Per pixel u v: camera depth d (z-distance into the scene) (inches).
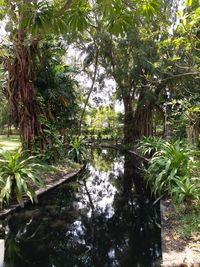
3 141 621.0
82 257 153.3
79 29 93.4
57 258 152.0
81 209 235.0
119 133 775.7
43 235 179.9
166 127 544.1
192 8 202.5
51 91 335.6
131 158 514.9
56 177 301.4
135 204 248.8
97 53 610.9
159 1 97.1
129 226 198.4
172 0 397.7
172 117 488.4
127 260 149.9
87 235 182.1
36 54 307.1
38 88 332.8
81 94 674.2
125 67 524.4
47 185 264.2
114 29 91.9
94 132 848.3
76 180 335.0
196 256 136.5
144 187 311.7
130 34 448.1
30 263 145.6
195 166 229.1
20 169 218.4
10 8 147.3
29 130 310.7
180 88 448.5
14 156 223.8
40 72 329.7
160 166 239.6
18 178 209.9
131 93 629.6
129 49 507.5
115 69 552.1
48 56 331.0
